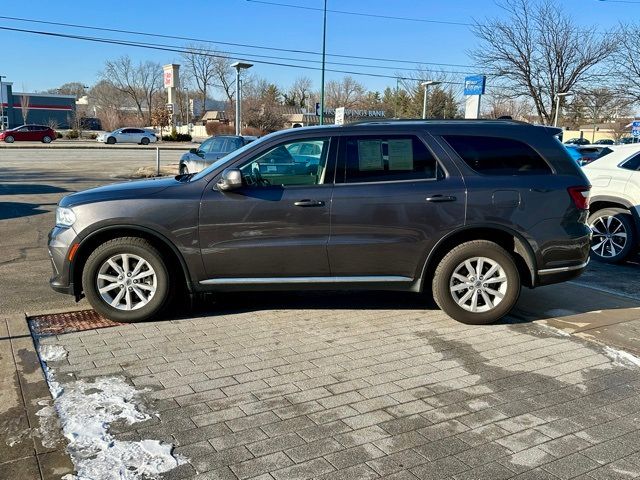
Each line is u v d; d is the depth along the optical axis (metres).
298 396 3.84
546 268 5.27
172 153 38.59
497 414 3.62
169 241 5.05
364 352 4.62
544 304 5.97
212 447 3.21
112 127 85.81
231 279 5.18
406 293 6.31
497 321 5.36
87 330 5.05
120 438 3.28
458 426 3.47
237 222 5.04
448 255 5.20
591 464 3.08
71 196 5.29
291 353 4.58
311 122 72.50
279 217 5.05
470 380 4.12
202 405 3.70
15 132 46.50
